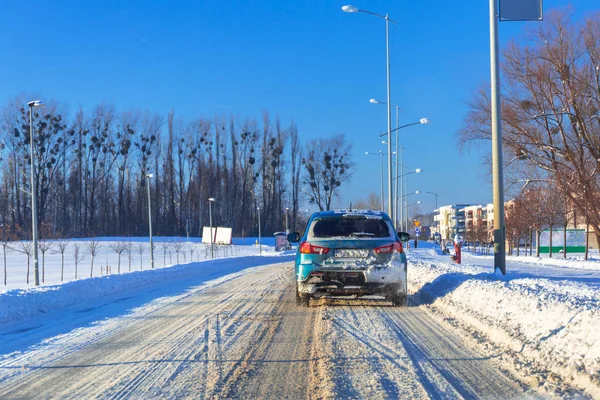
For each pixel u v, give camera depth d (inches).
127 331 354.6
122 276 719.7
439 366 249.6
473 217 4923.7
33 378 240.5
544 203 1547.7
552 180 1222.9
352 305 454.6
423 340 306.8
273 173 3622.0
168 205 3646.7
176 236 3582.7
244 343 308.8
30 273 1492.4
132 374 244.8
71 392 218.8
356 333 329.7
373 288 402.9
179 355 281.4
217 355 280.2
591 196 1152.8
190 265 1134.4
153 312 443.5
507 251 2027.6
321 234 420.8
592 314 262.1
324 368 248.7
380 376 233.9
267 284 689.6
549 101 1166.3
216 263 1306.6
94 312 452.8
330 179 3563.0
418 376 233.1
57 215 3329.2
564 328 267.3
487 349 281.0
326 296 420.5
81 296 551.8
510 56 1188.5
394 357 268.1
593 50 1142.3
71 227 3380.9
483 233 2763.3
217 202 3602.4
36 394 216.8
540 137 1202.6
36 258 983.0
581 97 1146.7
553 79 1161.4
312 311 425.7
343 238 409.4
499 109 531.2
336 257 405.4
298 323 370.6
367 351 281.6
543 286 426.0
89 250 2078.0
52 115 3277.6
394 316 392.8
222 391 217.0
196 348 297.7
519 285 430.9
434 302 458.9
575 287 419.8
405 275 414.9
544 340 267.6
